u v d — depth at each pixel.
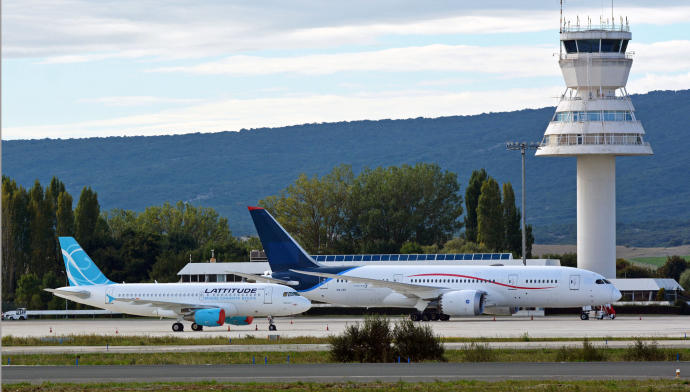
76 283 139.62
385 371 73.75
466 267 146.62
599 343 97.12
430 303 145.75
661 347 91.56
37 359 88.00
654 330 118.56
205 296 132.00
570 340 101.88
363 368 76.56
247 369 76.62
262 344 101.00
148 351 94.94
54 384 66.81
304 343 101.88
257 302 130.75
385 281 142.88
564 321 143.88
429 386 62.97
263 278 150.50
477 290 143.12
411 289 144.12
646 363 79.31
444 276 145.62
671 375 69.38
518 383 64.31
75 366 81.00
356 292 150.38
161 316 133.50
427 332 86.44
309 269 152.12
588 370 73.19
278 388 62.88
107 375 73.00
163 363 83.19
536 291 141.75
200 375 72.19
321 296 151.62
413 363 81.12
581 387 61.91
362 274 149.50
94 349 98.25
